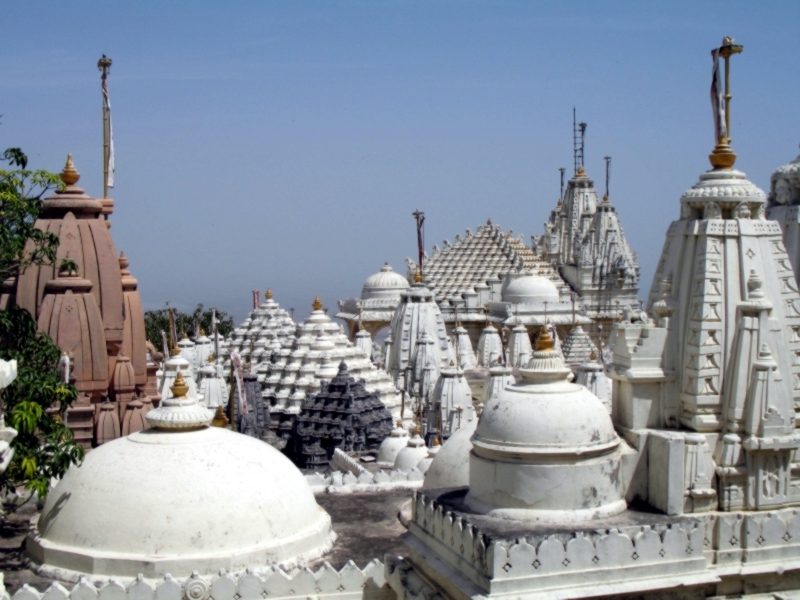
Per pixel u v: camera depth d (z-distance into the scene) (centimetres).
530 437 2544
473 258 13562
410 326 9200
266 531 3106
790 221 3856
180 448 3178
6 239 4062
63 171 4709
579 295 13612
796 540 2673
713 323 2722
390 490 4053
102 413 4428
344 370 7206
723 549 2628
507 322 11638
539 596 2331
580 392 2650
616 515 2586
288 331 10212
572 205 14575
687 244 2822
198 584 2894
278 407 8088
